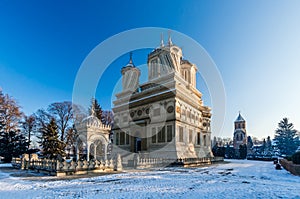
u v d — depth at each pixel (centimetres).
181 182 1420
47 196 987
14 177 1683
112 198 939
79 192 1073
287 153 9269
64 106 5334
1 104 4334
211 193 1040
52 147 3459
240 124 9481
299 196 960
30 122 5381
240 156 6656
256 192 1059
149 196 977
